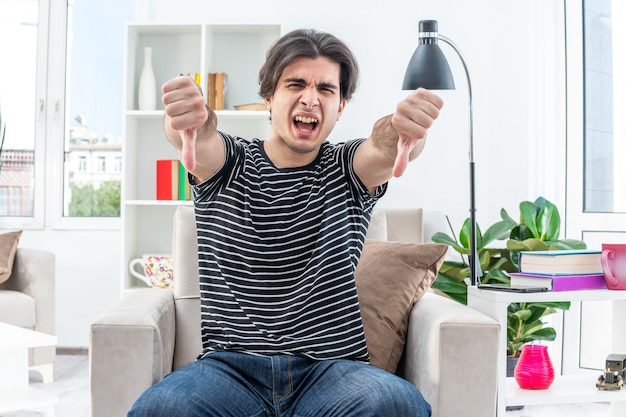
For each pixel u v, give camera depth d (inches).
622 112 145.4
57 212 176.2
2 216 178.1
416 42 163.6
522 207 129.3
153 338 74.0
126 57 155.2
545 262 91.7
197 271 91.7
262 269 69.1
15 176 178.2
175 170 155.0
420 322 79.1
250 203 69.3
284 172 71.0
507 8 157.9
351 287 69.1
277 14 165.2
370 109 163.8
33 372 156.3
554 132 152.5
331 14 164.6
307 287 68.6
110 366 73.4
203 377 65.5
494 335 73.4
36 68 177.5
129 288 154.6
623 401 99.6
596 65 149.0
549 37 152.8
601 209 148.3
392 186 161.2
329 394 63.8
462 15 161.6
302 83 69.7
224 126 164.2
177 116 54.3
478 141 159.9
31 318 143.9
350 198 70.4
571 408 135.4
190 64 164.4
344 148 71.2
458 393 73.0
